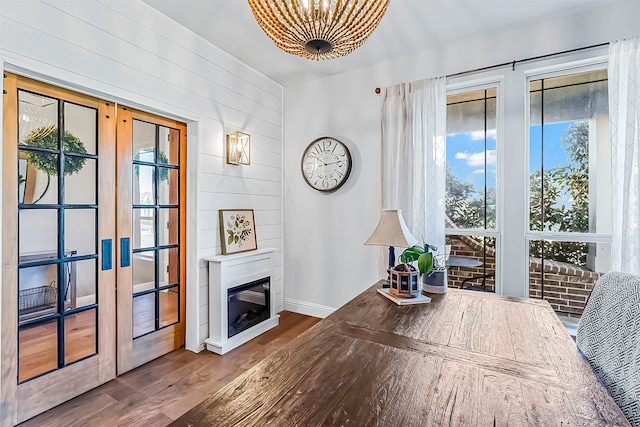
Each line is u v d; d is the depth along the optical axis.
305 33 1.40
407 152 2.93
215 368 2.46
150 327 2.54
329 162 3.48
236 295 2.93
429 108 2.84
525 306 1.74
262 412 0.85
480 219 2.82
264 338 3.05
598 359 1.12
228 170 3.06
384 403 0.89
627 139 2.15
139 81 2.28
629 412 0.95
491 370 1.07
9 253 1.75
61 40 1.87
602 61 2.38
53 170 1.94
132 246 2.39
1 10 1.64
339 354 1.19
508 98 2.63
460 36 2.71
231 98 3.09
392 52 2.99
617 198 2.21
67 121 2.00
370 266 3.30
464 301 1.84
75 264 2.06
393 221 2.05
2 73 1.65
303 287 3.72
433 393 0.94
